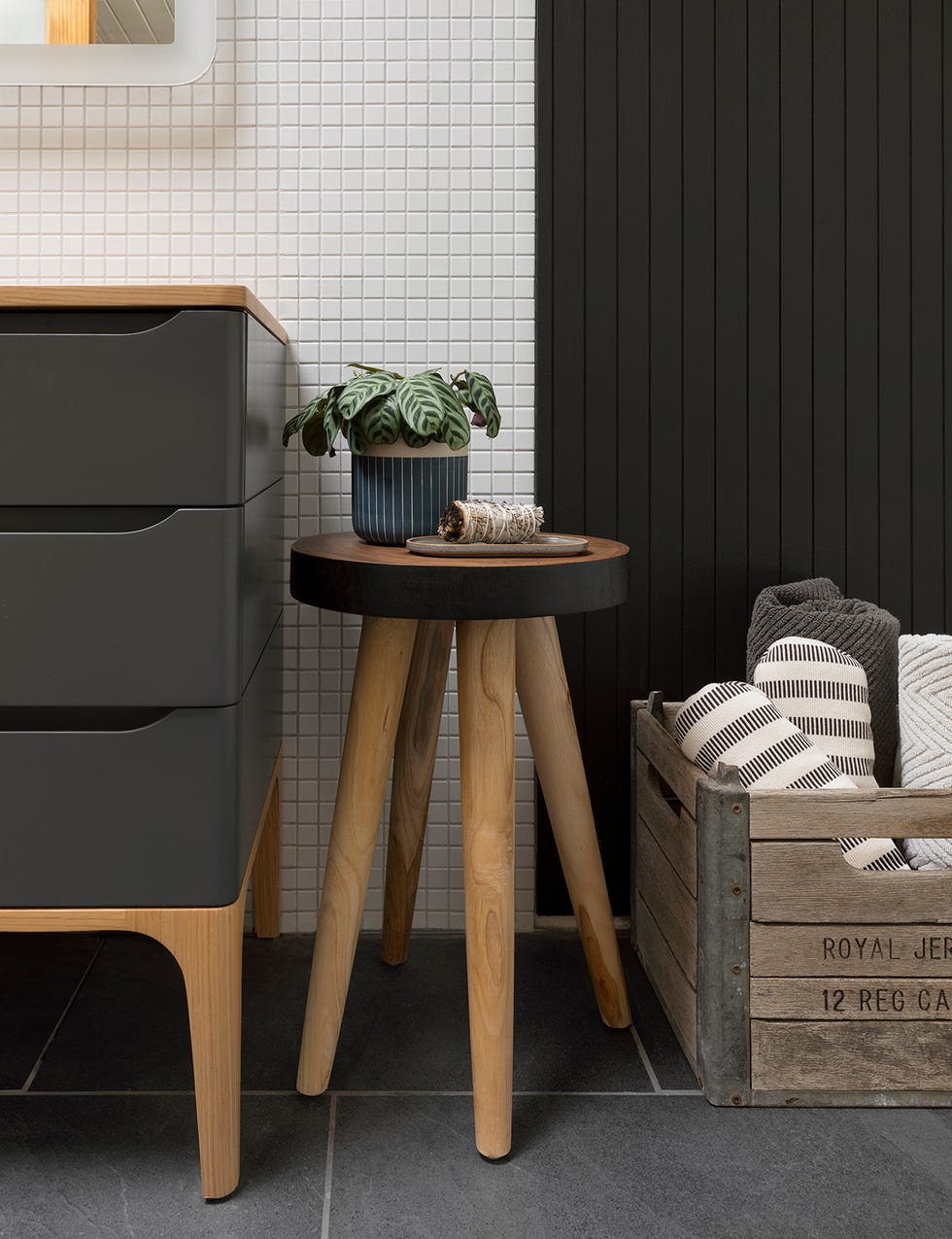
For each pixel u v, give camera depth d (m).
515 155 1.39
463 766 1.03
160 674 0.92
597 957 1.22
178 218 1.39
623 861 1.48
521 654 1.17
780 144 1.40
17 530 0.92
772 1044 1.07
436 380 1.13
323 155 1.39
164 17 1.34
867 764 1.21
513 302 1.41
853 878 1.05
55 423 0.90
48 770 0.93
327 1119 1.06
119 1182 0.97
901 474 1.44
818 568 1.45
